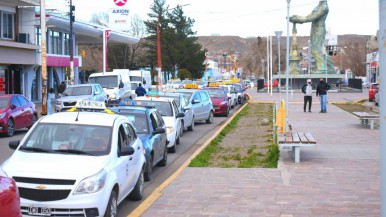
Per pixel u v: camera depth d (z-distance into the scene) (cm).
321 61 7244
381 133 455
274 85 7975
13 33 3853
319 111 3300
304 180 1080
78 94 2952
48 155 793
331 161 1316
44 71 2945
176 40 8350
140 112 1284
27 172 724
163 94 2273
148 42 8594
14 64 3866
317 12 7131
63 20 4403
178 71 8094
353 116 2877
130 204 938
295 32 7369
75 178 720
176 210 846
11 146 872
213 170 1231
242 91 4662
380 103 458
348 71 11894
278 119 1623
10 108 2123
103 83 3556
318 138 1822
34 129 874
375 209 835
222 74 11200
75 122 880
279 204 878
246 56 15338
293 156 1385
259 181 1081
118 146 852
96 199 720
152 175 1264
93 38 5675
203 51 8744
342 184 1035
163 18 8194
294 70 7375
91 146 823
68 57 5028
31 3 3684
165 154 1410
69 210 708
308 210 834
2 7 3672
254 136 2091
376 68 7888
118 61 9512
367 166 1241
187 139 2039
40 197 711
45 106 2947
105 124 876
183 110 2205
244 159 1449
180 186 1039
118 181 797
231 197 936
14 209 466
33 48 3866
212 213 826
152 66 8362
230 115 3325
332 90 6794
